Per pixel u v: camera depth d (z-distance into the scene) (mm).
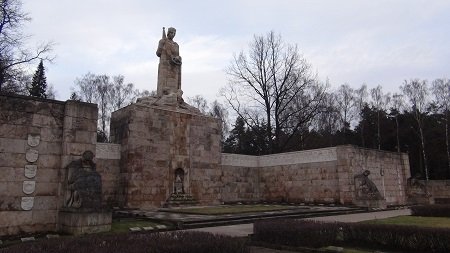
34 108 12695
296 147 43969
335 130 49656
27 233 11883
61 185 12750
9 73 22000
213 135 25328
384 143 46812
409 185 29250
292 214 17375
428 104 45375
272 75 37344
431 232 9328
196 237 7762
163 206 21688
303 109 37969
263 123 39000
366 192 22859
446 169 42250
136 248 6434
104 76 48750
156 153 22094
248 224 14898
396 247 9938
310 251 9875
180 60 25312
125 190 20688
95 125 13836
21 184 12055
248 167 29391
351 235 10836
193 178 23609
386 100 47188
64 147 12992
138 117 21750
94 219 11984
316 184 25609
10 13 20281
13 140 12102
